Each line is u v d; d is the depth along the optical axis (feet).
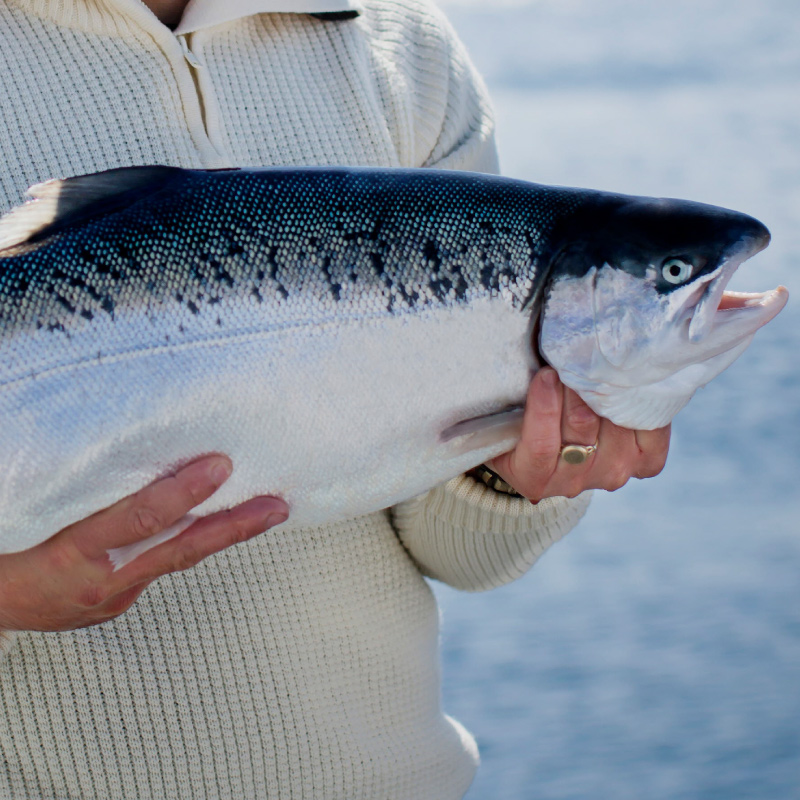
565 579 14.07
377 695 5.59
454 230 4.61
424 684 5.86
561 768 10.36
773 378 20.83
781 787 10.00
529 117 45.91
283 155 5.58
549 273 4.65
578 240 4.64
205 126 5.45
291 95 5.65
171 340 4.36
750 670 11.85
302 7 5.64
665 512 15.85
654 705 11.27
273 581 5.30
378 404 4.55
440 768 5.88
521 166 35.29
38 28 5.26
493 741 10.77
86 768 5.15
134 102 5.31
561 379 4.67
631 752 10.54
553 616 13.10
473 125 6.46
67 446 4.28
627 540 15.03
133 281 4.36
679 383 4.74
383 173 4.67
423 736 5.79
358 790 5.52
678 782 10.14
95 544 4.26
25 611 4.47
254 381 4.42
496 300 4.62
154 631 5.16
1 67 5.17
